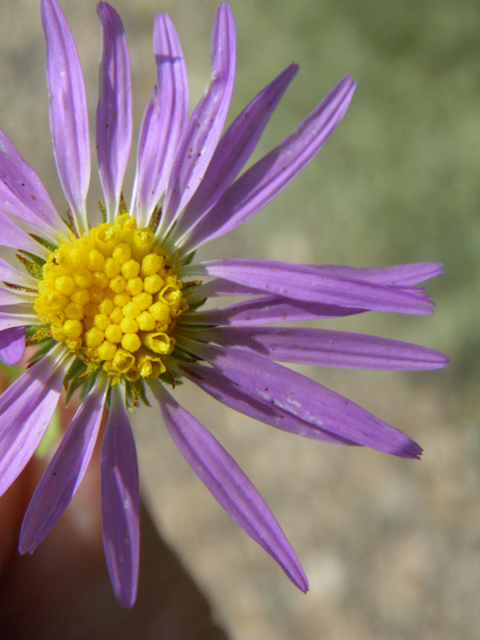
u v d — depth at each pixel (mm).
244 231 110
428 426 107
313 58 115
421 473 106
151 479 104
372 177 113
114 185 46
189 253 46
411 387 107
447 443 106
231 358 45
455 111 115
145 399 45
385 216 112
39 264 45
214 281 46
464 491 105
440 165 113
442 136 114
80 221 46
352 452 107
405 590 103
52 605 67
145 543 76
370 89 115
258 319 45
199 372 45
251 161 111
